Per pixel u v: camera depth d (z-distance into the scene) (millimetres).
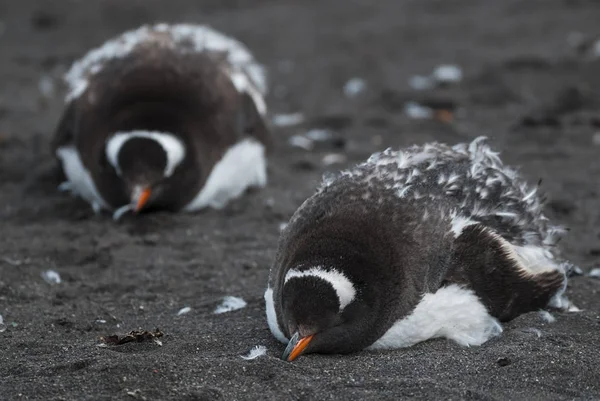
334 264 9039
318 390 8656
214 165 15289
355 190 9695
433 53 25844
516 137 19125
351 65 25297
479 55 25141
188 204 15234
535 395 8664
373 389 8703
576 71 23047
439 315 9523
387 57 25844
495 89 22375
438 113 20922
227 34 28906
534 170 17000
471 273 9664
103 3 33406
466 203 9961
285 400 8516
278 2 33500
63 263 13078
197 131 15180
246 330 10367
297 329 8984
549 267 10469
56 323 10758
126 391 8594
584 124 19703
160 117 15070
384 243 9195
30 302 11555
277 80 24391
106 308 11391
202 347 9883
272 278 9766
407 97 22234
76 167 15656
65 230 14398
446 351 9562
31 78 25125
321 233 9289
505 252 9898
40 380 8906
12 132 19922
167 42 16672
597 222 14344
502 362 9211
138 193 14539
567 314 10719
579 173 16766
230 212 15344
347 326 9117
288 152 18781
